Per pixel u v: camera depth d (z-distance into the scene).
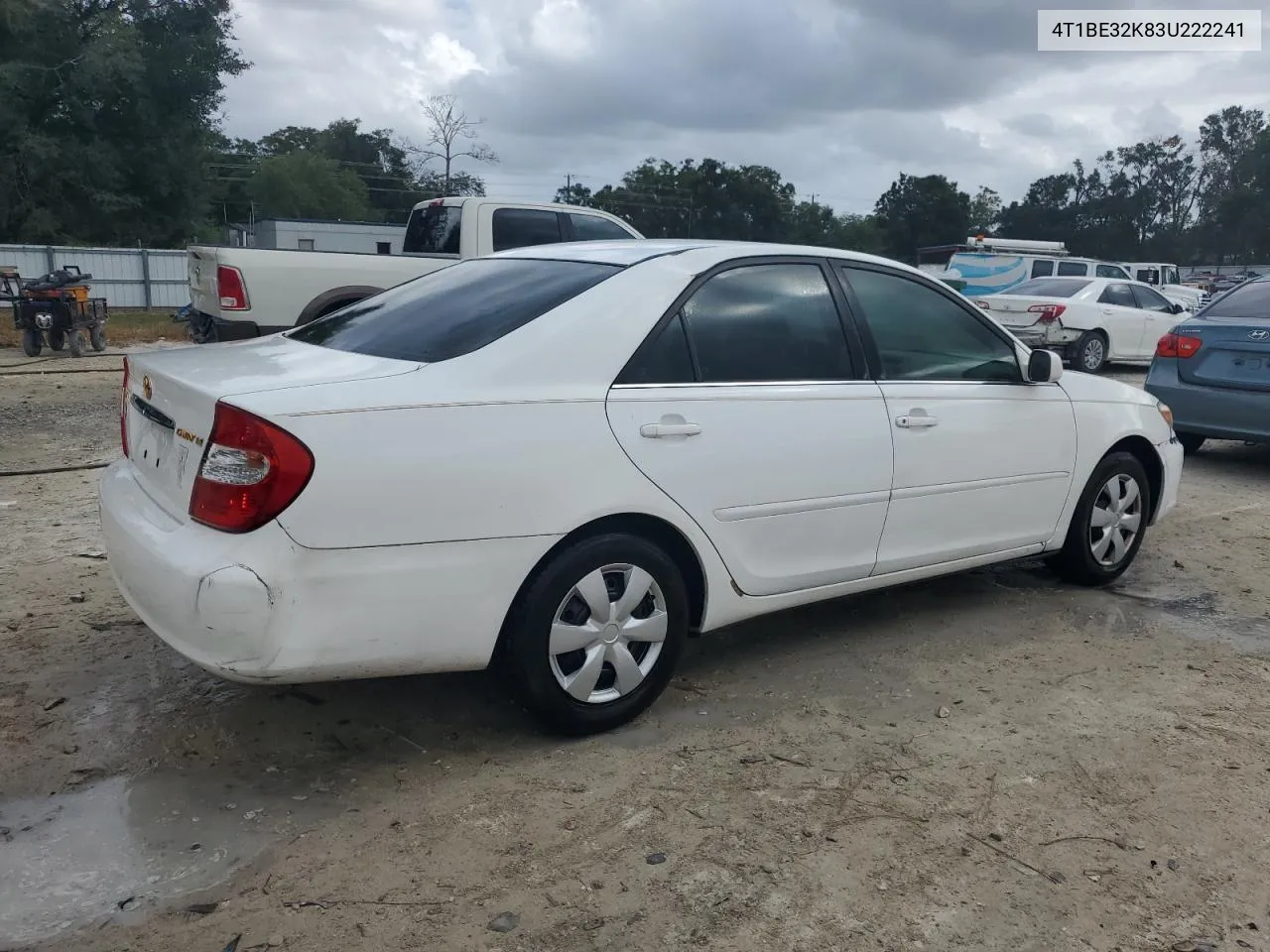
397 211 82.81
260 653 2.80
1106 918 2.61
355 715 3.59
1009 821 3.03
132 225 40.31
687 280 3.65
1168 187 98.25
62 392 10.89
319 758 3.29
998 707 3.81
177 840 2.82
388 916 2.52
